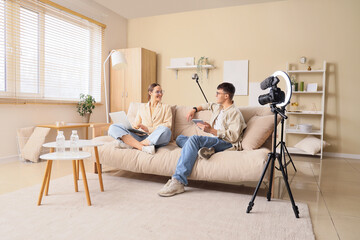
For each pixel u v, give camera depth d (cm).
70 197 204
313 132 411
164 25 516
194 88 499
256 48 457
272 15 446
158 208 186
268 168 204
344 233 157
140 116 285
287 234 151
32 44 356
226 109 241
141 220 166
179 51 507
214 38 482
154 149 234
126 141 244
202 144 223
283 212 183
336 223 171
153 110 282
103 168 303
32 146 333
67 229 152
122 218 168
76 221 163
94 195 210
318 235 154
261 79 456
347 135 417
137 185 239
